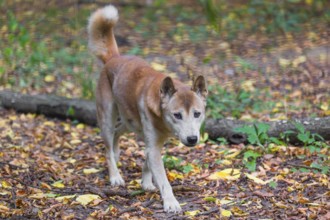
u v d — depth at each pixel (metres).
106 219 6.20
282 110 9.73
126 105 7.12
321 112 9.42
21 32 11.72
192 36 14.74
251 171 7.41
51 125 9.58
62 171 7.74
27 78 11.66
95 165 8.07
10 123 9.63
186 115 6.27
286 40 14.30
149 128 6.63
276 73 11.94
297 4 17.20
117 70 7.42
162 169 6.61
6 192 6.89
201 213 6.27
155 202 6.71
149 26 15.82
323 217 5.99
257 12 16.58
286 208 6.31
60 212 6.31
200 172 7.52
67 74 12.03
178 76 11.91
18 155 8.20
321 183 6.90
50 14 16.25
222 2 18.02
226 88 11.05
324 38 14.24
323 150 7.79
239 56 13.24
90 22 7.92
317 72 11.83
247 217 6.16
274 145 8.00
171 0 18.61
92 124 9.60
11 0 17.88
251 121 8.63
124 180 7.58
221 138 8.37
